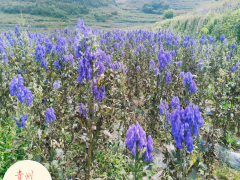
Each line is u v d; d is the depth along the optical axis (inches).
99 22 3181.6
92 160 134.2
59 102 196.5
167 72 217.9
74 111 152.8
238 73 247.6
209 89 295.9
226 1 972.6
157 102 218.8
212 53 378.9
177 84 271.3
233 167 181.5
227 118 223.8
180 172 115.0
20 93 134.1
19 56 314.2
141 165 102.5
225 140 214.7
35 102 179.5
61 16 3034.0
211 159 170.7
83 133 180.2
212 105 260.5
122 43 492.7
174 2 5447.8
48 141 145.6
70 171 156.1
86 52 120.6
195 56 379.2
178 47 472.4
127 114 202.7
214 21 693.3
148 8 4798.2
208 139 175.6
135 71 339.3
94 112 132.3
